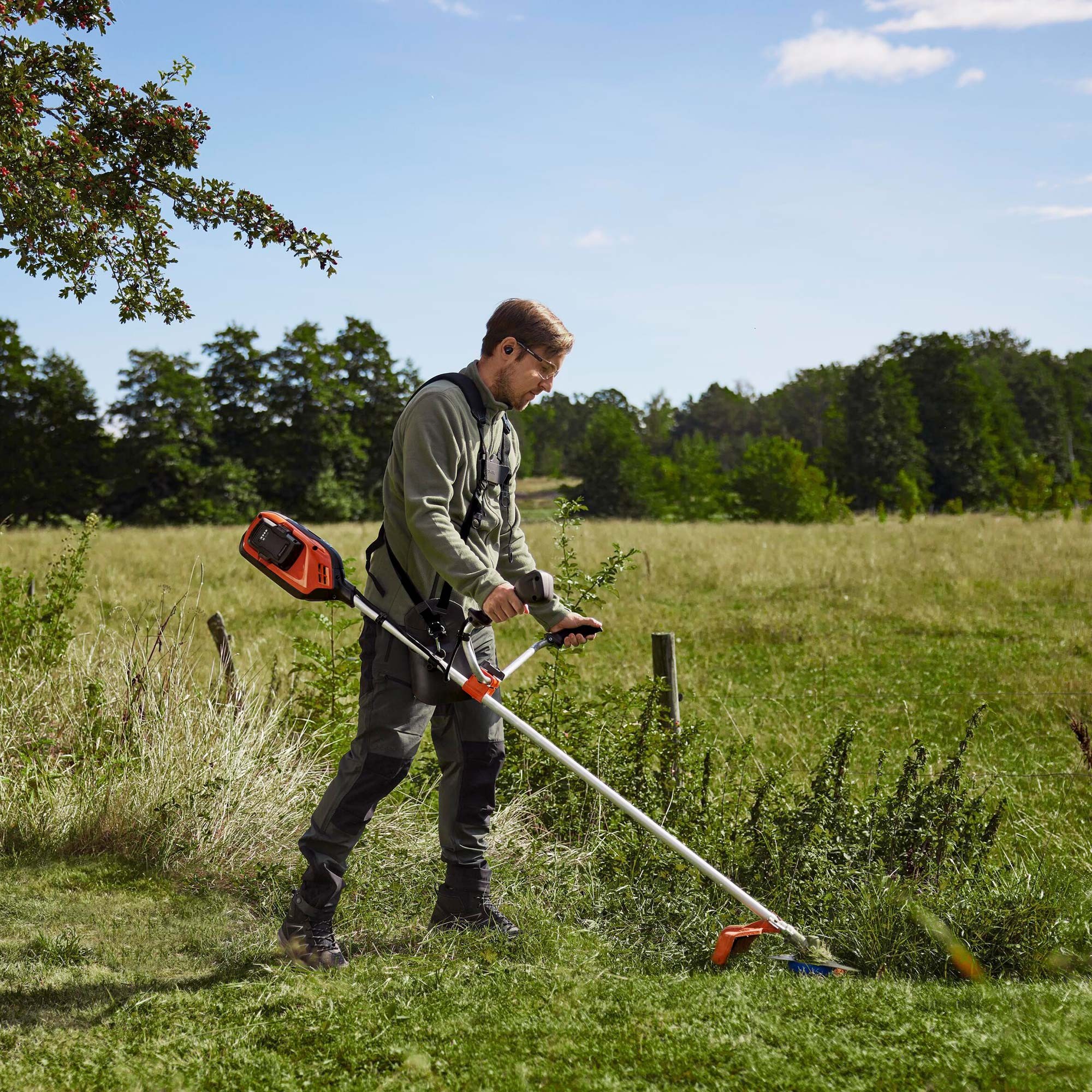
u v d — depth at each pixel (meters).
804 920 3.28
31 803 4.00
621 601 12.60
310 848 2.99
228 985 2.73
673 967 3.03
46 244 4.80
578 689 7.10
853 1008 2.43
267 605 11.90
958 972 2.90
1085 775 5.36
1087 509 28.03
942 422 74.56
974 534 21.88
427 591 2.99
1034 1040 2.24
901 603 12.24
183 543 20.09
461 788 3.20
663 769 4.25
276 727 5.00
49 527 45.97
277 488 56.97
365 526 26.88
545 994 2.59
